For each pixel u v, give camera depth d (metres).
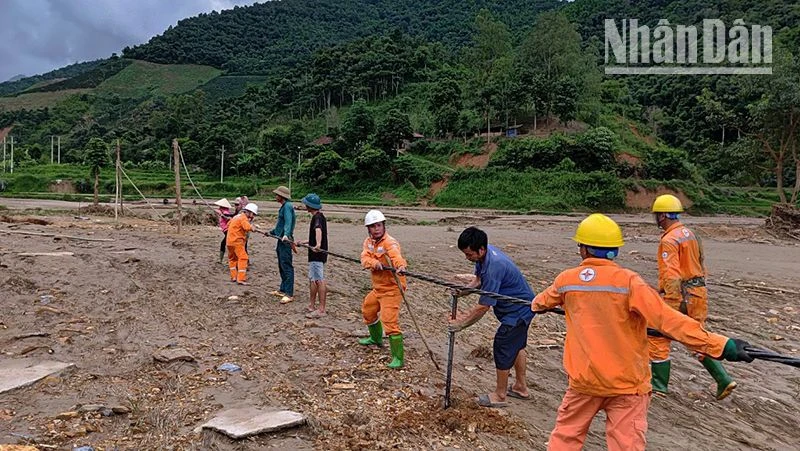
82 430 4.68
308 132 95.62
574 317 3.80
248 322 8.51
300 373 6.31
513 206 54.53
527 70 74.81
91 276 11.53
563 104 69.75
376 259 6.54
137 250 15.60
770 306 11.11
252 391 5.70
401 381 6.16
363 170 64.44
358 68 105.81
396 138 67.75
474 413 5.35
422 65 107.19
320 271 8.85
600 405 3.79
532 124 74.62
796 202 43.94
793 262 17.67
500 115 74.31
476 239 5.40
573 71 79.12
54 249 15.16
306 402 5.45
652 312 3.52
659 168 60.78
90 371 6.25
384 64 103.25
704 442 5.27
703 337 3.38
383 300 6.61
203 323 8.43
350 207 51.25
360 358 6.92
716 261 17.70
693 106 87.38
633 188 55.38
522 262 16.67
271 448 4.47
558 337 8.57
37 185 69.50
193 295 10.23
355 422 5.05
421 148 71.12
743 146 45.25
